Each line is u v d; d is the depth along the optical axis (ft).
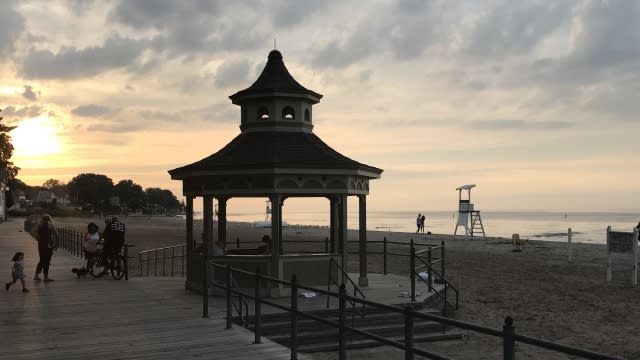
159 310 36.17
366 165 43.78
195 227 270.26
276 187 40.68
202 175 42.04
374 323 36.55
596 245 130.93
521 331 43.98
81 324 31.86
